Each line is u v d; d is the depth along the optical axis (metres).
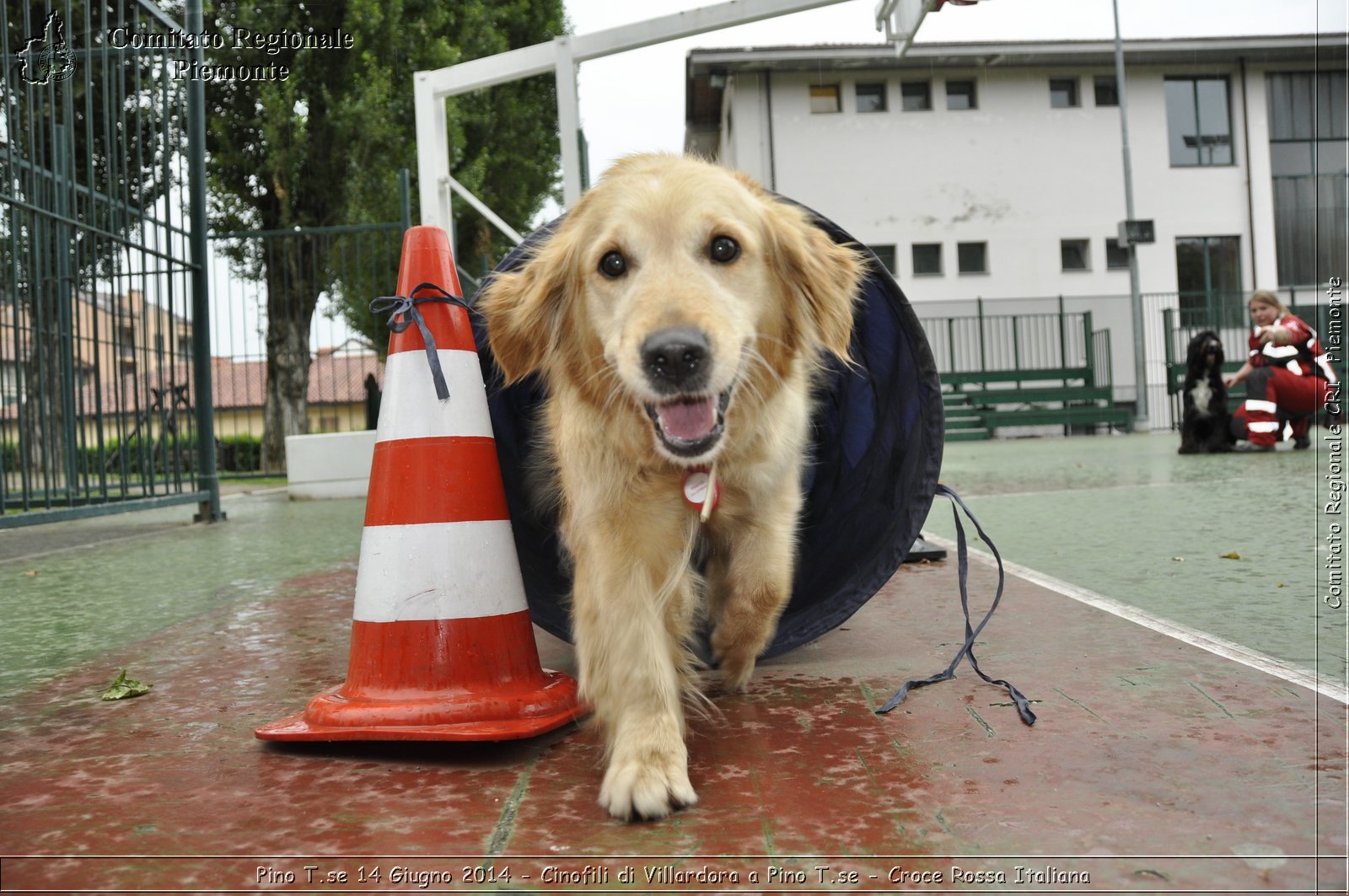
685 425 2.12
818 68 23.02
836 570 3.12
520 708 2.25
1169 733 2.07
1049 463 11.11
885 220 23.25
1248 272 23.67
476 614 2.30
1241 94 23.39
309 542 6.13
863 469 3.19
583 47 6.79
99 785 2.00
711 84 23.16
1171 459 10.68
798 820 1.71
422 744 2.22
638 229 2.30
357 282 11.23
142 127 7.38
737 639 2.61
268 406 15.06
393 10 17.06
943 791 1.81
